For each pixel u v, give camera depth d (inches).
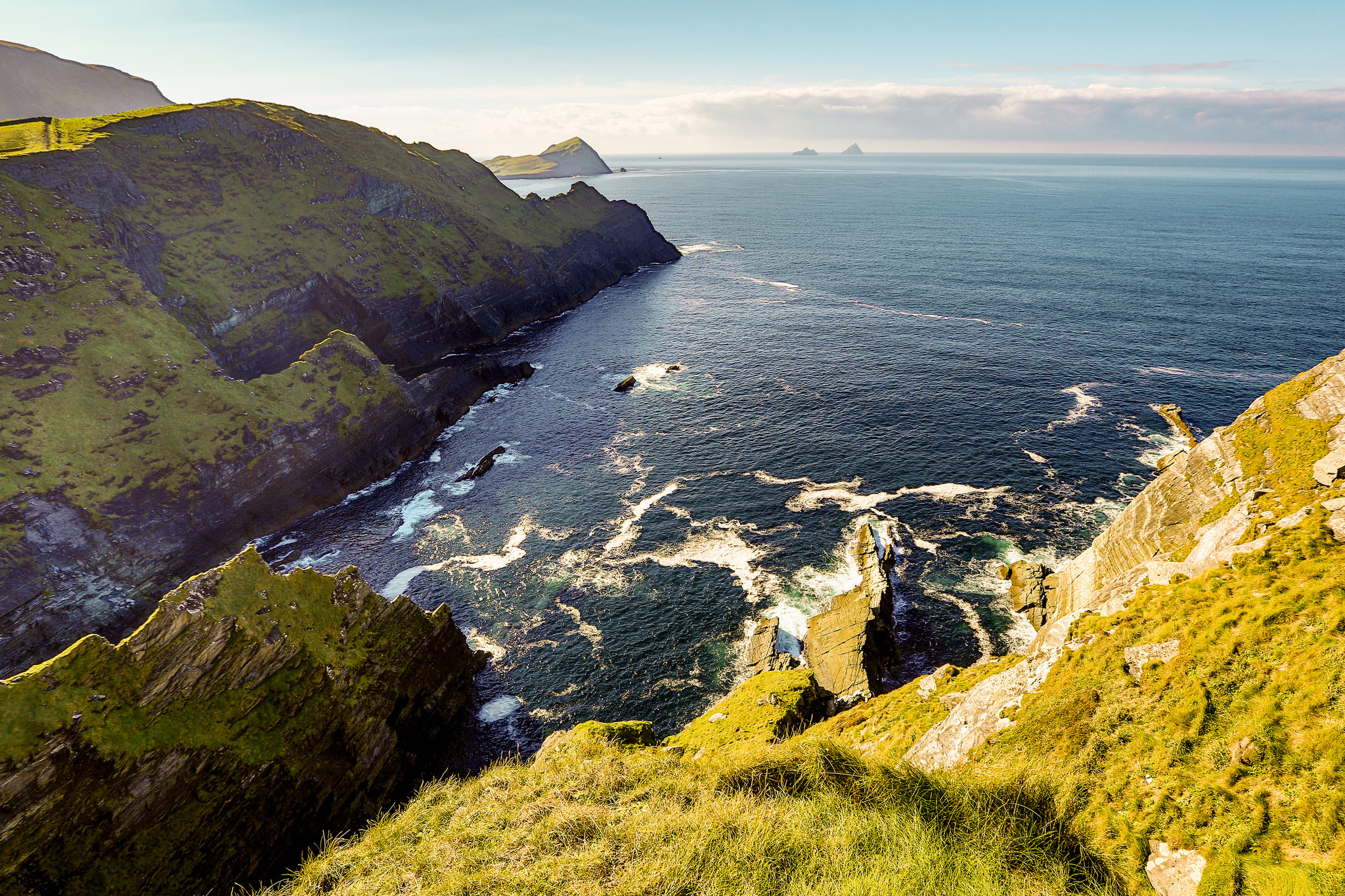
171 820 1167.0
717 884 482.6
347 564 2327.8
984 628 1879.9
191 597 1325.0
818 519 2438.5
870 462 2832.2
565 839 590.9
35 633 1904.5
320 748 1393.9
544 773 751.1
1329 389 1348.4
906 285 5999.0
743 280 6550.2
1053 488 2549.2
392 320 4151.1
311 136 4707.2
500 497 2731.3
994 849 516.7
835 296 5723.4
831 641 1781.5
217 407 2583.7
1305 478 1111.6
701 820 569.6
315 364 2957.7
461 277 4830.2
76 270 2625.5
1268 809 501.4
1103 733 664.4
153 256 3326.8
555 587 2153.1
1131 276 5984.3
